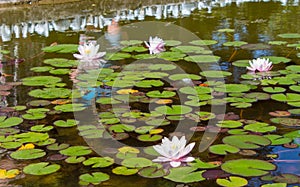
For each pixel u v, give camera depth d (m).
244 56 3.14
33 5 4.88
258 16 4.43
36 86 2.60
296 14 4.50
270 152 1.81
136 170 1.68
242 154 1.80
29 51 3.33
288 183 1.57
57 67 2.93
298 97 2.39
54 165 1.73
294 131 2.00
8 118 2.16
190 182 1.59
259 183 1.58
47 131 2.04
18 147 1.87
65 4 5.00
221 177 1.62
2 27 4.04
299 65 2.95
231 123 2.09
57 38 3.68
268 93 2.46
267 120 2.13
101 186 1.59
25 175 1.67
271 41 3.49
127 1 5.21
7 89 2.55
